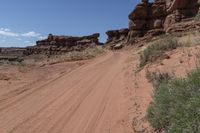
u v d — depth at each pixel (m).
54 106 12.76
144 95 12.26
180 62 15.30
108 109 11.73
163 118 7.26
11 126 9.77
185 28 53.00
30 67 32.09
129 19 93.88
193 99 5.83
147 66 19.03
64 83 19.77
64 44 150.75
